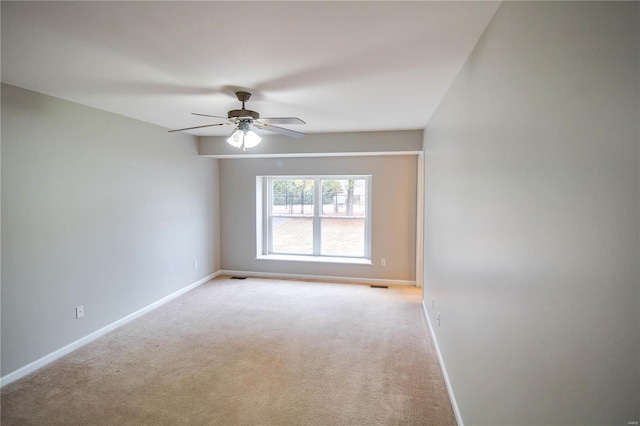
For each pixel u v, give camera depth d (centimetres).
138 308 393
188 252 491
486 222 160
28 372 269
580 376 84
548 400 101
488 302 157
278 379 264
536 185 108
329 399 239
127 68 216
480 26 159
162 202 432
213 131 468
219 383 258
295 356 300
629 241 67
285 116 356
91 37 171
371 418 219
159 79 237
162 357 298
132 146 379
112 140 351
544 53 103
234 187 571
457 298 223
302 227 580
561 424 94
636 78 65
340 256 564
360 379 263
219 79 237
